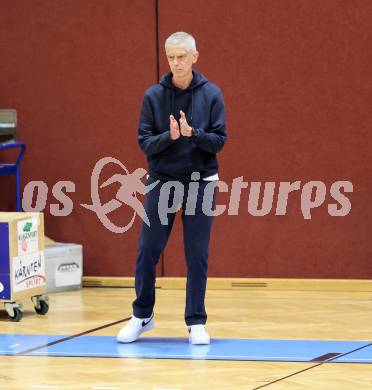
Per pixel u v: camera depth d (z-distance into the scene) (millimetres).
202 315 11383
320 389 9156
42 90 16062
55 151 16109
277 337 11734
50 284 15398
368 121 14820
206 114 11156
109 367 10219
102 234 16047
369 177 14898
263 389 9188
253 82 15117
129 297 14969
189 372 9938
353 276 15086
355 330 12148
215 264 15523
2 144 15375
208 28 15195
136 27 15562
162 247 11297
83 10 15766
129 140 15758
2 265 13023
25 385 9492
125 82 15703
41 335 12047
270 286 15305
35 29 16000
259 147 15195
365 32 14719
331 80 14875
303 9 14875
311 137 15016
